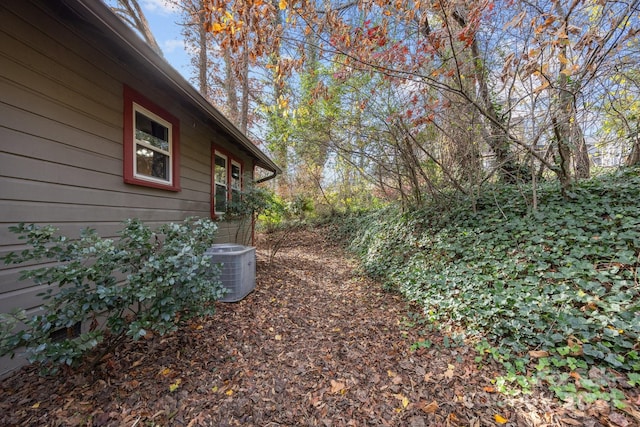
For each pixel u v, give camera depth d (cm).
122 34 231
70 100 251
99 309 188
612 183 445
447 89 378
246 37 362
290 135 995
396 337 289
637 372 198
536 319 256
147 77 347
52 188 235
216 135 578
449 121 498
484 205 513
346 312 359
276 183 1363
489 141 504
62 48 244
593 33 291
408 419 181
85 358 217
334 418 182
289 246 967
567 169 432
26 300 218
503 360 236
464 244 439
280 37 376
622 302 249
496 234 422
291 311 355
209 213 545
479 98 477
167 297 201
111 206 297
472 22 334
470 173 509
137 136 344
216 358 241
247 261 399
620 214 359
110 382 201
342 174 1168
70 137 251
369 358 250
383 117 556
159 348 247
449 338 279
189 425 172
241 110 1287
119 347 239
